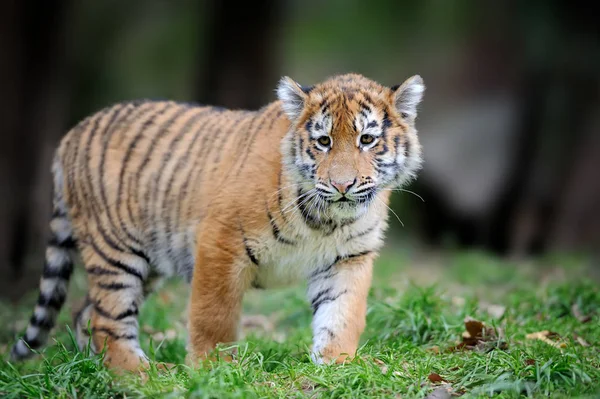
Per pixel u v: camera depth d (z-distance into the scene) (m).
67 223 11.06
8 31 19.14
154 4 30.02
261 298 14.31
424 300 11.06
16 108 18.97
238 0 22.47
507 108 24.83
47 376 8.08
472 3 26.97
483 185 24.08
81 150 10.66
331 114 8.78
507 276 16.17
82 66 29.62
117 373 8.83
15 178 18.83
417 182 24.97
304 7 29.08
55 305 11.04
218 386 7.52
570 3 23.33
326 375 8.01
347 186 8.60
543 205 23.95
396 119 9.16
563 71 23.83
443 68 26.97
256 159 9.10
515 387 7.50
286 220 8.98
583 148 24.25
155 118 10.41
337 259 9.34
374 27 28.88
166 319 12.52
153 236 10.17
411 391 7.61
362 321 9.29
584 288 12.30
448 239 23.11
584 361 8.24
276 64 23.98
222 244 9.12
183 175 9.89
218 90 22.91
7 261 18.34
